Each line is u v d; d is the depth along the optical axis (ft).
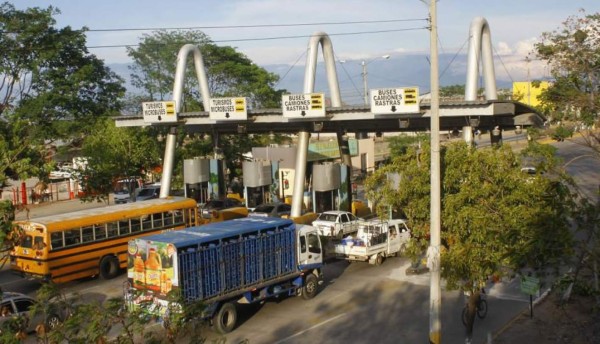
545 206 40.60
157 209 83.82
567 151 212.02
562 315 54.34
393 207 52.44
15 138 28.55
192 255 55.11
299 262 66.80
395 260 87.56
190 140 163.63
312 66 106.11
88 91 128.16
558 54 71.41
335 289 72.79
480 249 44.47
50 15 117.70
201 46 165.99
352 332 57.16
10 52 113.80
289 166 143.02
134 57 166.30
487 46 96.43
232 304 58.13
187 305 25.23
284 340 55.21
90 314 22.75
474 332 55.77
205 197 125.49
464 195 45.34
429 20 44.96
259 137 167.73
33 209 142.92
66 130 119.65
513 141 231.71
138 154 125.39
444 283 72.18
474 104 80.59
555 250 35.91
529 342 51.44
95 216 75.97
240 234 60.03
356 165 196.13
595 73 71.20
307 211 117.80
